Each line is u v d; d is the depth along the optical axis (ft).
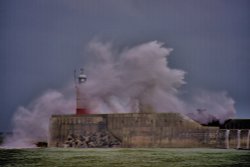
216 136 76.02
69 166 71.10
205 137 76.33
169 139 77.20
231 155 72.64
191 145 76.54
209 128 76.38
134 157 73.41
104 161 72.18
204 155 73.10
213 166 69.56
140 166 69.31
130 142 78.38
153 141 77.61
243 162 69.72
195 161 70.49
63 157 75.20
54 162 73.41
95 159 73.10
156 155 74.23
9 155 79.77
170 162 71.26
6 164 73.26
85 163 71.67
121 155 74.90
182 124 77.25
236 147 75.31
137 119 78.69
